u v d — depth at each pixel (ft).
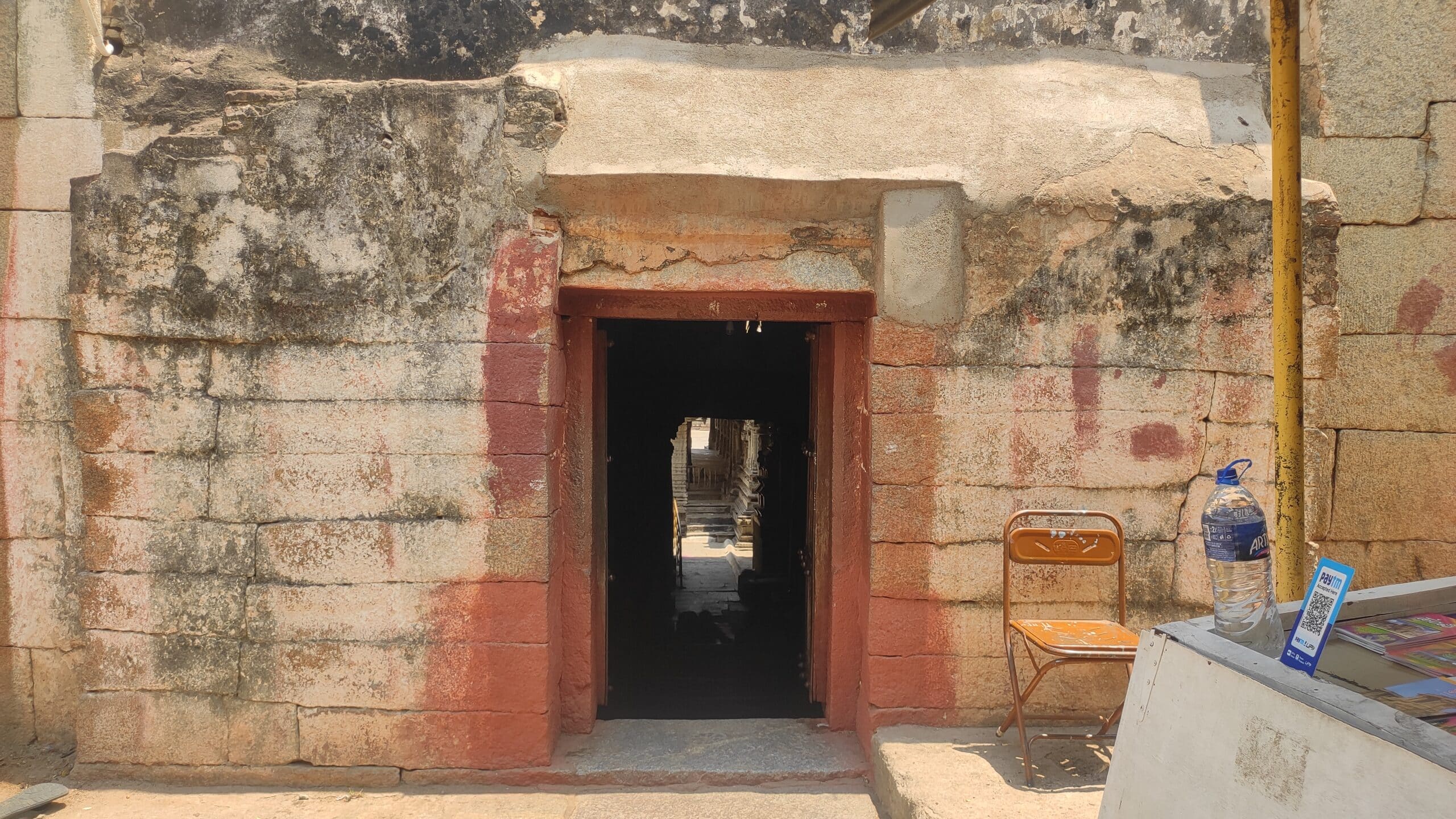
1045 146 12.62
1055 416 12.69
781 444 32.14
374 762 12.67
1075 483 12.73
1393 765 5.45
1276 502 9.53
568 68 12.76
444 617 12.57
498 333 12.44
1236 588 7.72
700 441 90.84
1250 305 12.53
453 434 12.50
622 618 24.59
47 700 13.70
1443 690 6.46
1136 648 10.91
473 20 13.05
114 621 12.60
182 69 13.14
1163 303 12.59
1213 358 12.58
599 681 14.93
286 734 12.64
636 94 12.62
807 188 12.45
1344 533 13.91
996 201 12.48
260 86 12.89
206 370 12.51
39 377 13.37
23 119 13.20
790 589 28.84
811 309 13.93
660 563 27.35
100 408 12.47
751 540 46.26
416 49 13.05
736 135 12.51
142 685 12.64
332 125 12.39
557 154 12.33
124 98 13.16
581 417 14.05
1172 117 12.94
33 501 13.47
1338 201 13.58
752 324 21.29
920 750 12.20
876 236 12.90
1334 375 12.47
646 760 13.14
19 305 13.29
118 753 12.67
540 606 12.57
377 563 12.54
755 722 14.53
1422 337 13.73
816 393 14.75
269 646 12.59
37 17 13.19
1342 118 13.62
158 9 13.24
